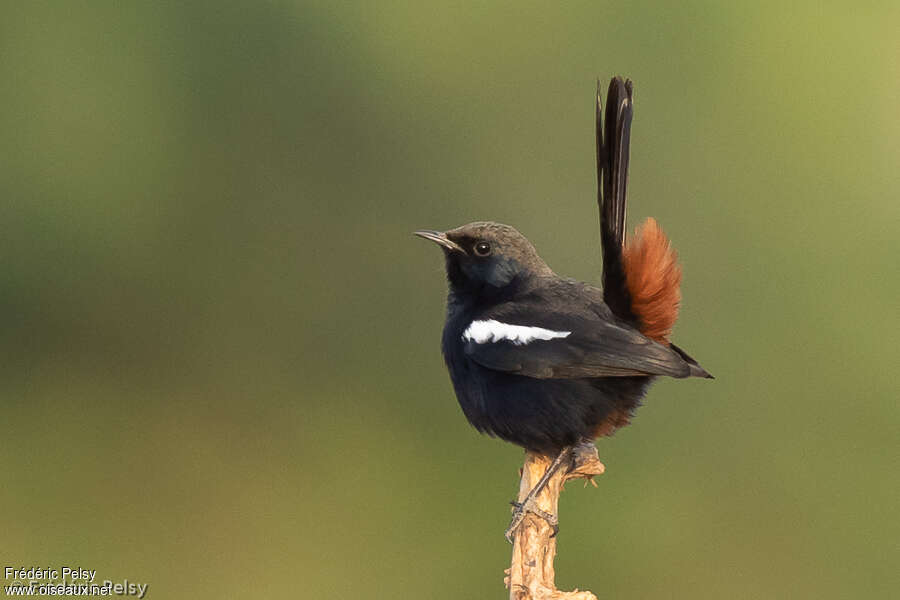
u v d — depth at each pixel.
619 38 17.41
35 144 16.64
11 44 16.67
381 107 17.19
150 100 16.84
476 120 17.39
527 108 17.45
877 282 16.52
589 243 17.38
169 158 16.83
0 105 16.66
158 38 16.91
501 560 14.72
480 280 10.05
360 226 17.08
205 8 16.97
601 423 9.46
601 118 9.41
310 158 17.16
